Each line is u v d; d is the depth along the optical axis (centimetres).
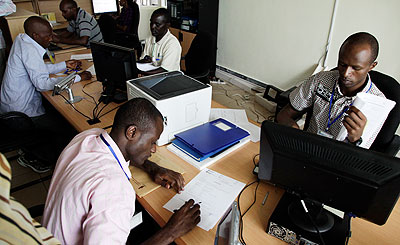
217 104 193
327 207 98
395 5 227
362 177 77
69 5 331
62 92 202
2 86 208
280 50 335
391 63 243
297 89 158
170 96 134
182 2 416
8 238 37
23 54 198
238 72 405
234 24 385
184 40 427
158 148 140
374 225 99
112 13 466
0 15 264
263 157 96
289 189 97
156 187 114
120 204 75
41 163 226
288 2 307
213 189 113
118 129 91
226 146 135
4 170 41
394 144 145
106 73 192
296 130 88
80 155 83
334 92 139
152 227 136
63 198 76
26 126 192
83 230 73
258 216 101
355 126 108
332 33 277
